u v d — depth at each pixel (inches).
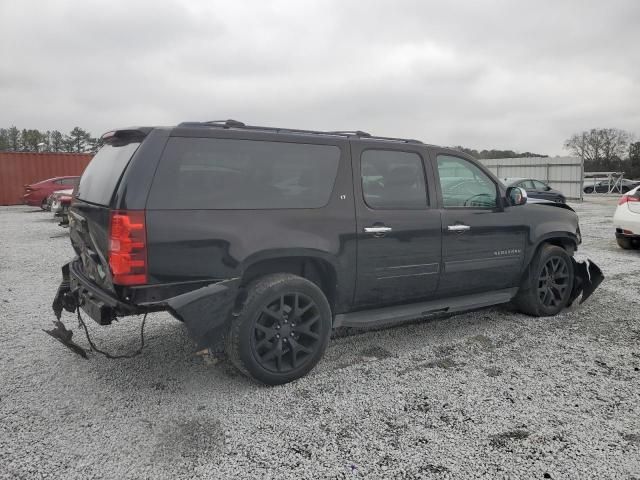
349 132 163.2
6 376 142.6
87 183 145.9
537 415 121.8
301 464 101.2
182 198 121.9
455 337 179.6
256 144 135.3
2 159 951.0
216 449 106.4
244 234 128.9
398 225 156.6
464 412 123.2
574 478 96.9
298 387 137.2
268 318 135.6
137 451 105.3
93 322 194.9
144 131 125.6
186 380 140.9
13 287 258.4
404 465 101.0
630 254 361.1
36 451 104.7
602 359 158.6
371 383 140.0
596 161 2568.9
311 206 141.7
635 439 110.9
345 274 147.6
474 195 180.2
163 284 119.7
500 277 187.5
